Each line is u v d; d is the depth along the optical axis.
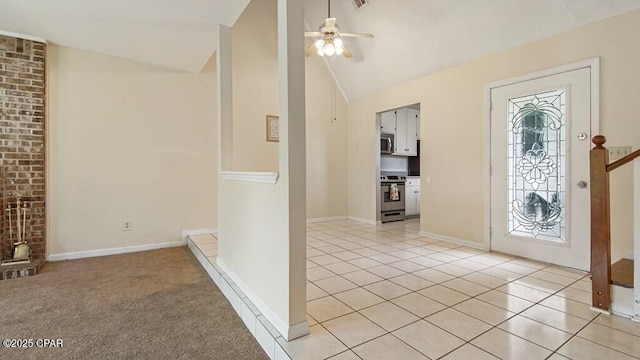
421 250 3.51
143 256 3.57
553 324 1.80
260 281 1.99
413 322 1.83
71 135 3.41
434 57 3.96
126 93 3.71
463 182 3.75
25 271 2.87
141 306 2.28
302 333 1.67
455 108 3.82
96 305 2.29
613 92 2.53
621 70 2.49
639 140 2.41
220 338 1.87
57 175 3.35
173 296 2.47
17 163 3.10
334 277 2.61
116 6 2.58
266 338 1.73
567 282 2.49
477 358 1.48
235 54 4.49
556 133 2.92
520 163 3.20
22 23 2.87
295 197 1.67
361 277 2.62
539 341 1.62
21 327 1.95
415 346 1.58
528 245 3.15
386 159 6.56
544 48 2.96
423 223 4.29
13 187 3.09
